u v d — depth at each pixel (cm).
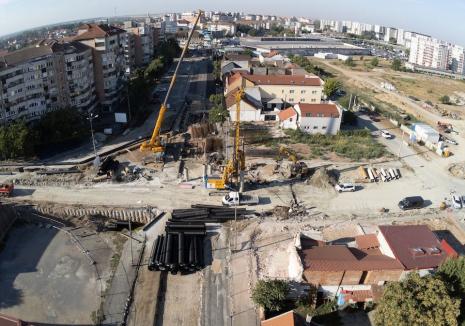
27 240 6631
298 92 13612
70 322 5044
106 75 12475
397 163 9638
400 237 5869
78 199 7606
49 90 10625
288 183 8444
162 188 8081
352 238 6625
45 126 9556
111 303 5300
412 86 19888
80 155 9456
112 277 5766
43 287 5609
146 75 15000
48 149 9688
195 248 6128
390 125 12525
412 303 4197
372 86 19075
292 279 5334
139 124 11644
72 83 11169
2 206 6925
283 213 7238
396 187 8512
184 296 5419
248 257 6100
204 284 5588
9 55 10025
